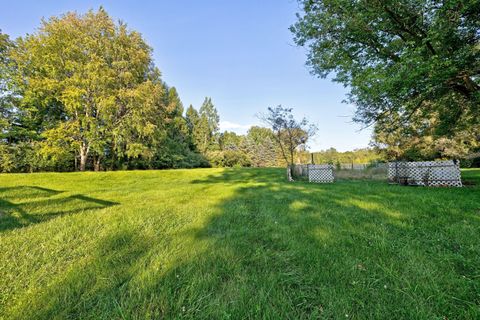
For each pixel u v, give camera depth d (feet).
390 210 14.08
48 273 6.52
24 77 58.59
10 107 58.54
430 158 63.87
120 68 62.34
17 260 7.30
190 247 8.49
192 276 6.33
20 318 4.72
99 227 10.96
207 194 23.41
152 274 6.42
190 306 5.08
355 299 5.30
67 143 58.44
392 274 6.32
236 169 65.87
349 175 43.86
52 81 53.98
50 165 62.13
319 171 37.22
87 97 58.59
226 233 10.34
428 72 16.90
